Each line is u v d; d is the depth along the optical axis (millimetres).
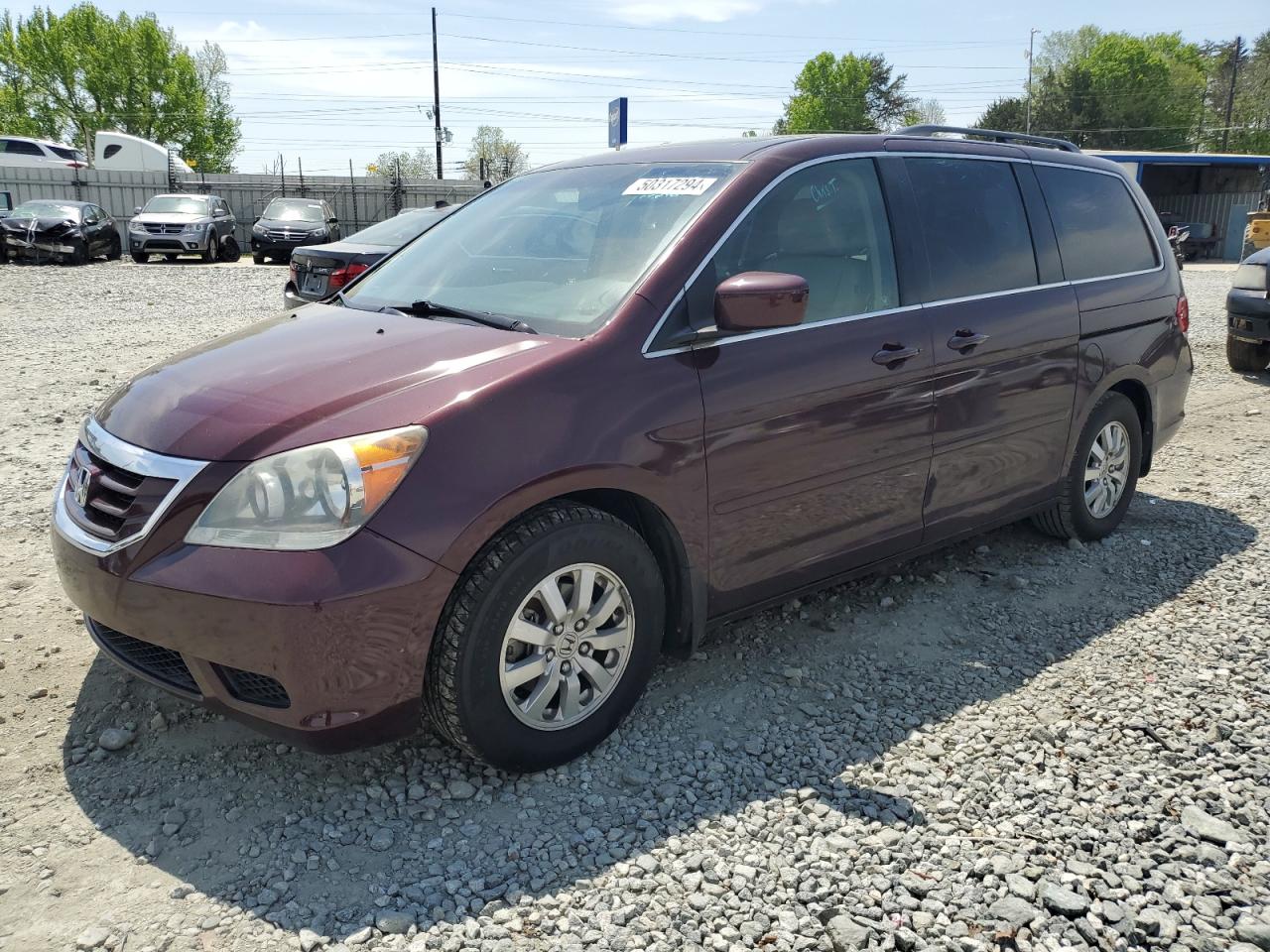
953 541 4094
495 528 2607
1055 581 4395
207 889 2396
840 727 3193
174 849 2539
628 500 3082
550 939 2260
